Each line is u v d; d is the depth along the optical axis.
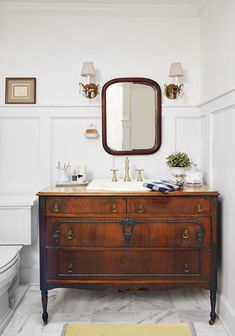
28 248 3.00
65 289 2.89
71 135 2.99
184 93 2.99
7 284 2.21
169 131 2.99
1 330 2.24
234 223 2.17
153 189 2.32
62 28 2.96
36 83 2.98
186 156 2.74
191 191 2.30
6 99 2.96
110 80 2.95
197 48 2.98
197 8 2.90
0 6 2.89
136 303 2.63
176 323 2.33
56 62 2.97
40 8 2.90
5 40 2.96
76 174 2.87
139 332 2.21
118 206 2.31
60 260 2.33
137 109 2.96
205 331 2.24
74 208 2.31
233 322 2.14
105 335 2.18
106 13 2.94
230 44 2.20
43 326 2.32
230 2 2.20
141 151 2.97
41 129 2.98
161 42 2.98
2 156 3.00
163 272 2.32
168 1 2.84
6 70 2.97
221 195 2.41
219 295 2.44
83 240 2.32
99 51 2.97
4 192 3.00
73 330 2.24
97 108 2.98
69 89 2.98
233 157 2.17
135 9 2.91
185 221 2.30
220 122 2.43
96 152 2.99
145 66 2.98
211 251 2.30
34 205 2.79
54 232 2.32
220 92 2.41
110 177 3.00
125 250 2.32
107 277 2.33
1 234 2.69
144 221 2.31
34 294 2.80
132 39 2.97
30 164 3.00
